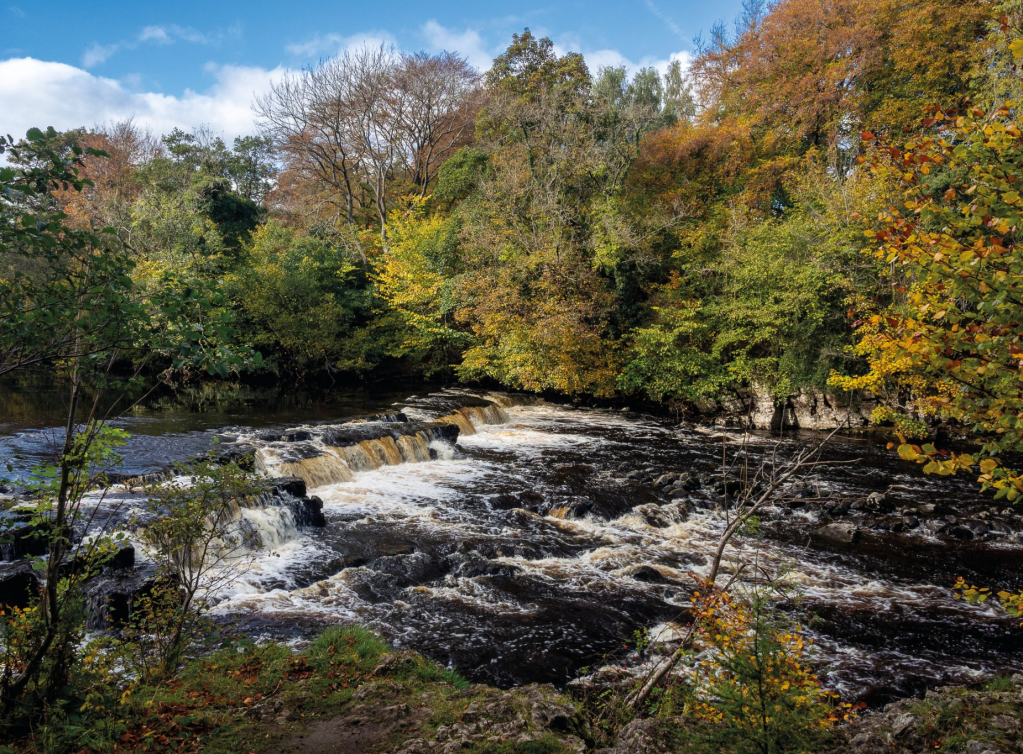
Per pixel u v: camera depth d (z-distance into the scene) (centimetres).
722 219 3102
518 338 2919
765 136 3303
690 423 2766
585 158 3005
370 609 958
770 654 461
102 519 1069
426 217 4034
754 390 2719
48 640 466
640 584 1086
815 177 2608
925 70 2933
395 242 3647
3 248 391
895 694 787
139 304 424
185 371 2814
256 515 1209
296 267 3234
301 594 995
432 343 3488
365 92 4197
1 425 1805
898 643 922
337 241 3931
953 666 861
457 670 801
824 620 988
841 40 3000
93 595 850
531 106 3266
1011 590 1129
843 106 3053
